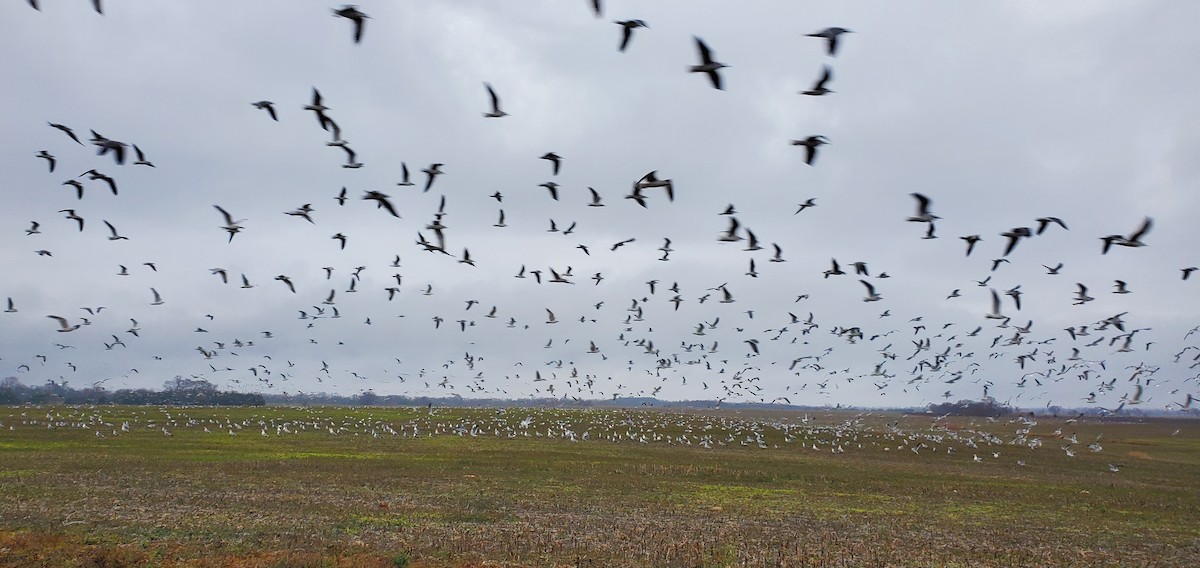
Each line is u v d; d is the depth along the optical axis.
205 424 87.12
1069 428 116.81
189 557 22.45
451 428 90.31
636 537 28.34
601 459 61.09
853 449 77.50
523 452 65.50
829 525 33.09
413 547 25.11
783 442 82.25
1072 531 33.88
